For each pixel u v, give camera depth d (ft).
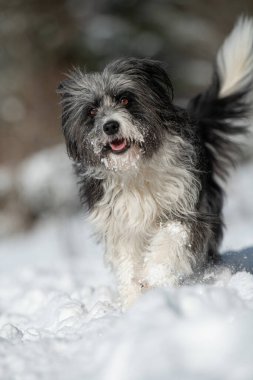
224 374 10.03
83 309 19.25
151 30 86.79
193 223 19.86
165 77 21.29
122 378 10.49
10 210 60.75
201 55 86.79
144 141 19.77
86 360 12.04
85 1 84.84
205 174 21.95
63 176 58.34
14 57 74.95
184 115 21.47
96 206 20.68
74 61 78.28
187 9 89.25
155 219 20.15
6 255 45.93
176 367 10.29
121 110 19.95
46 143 67.77
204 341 10.70
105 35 83.76
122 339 11.46
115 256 20.44
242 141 25.68
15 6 76.18
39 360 12.89
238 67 25.89
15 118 69.77
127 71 20.81
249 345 10.52
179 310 11.87
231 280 17.60
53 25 78.13
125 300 19.10
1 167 65.26
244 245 28.68
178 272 19.08
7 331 16.61
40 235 53.16
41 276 29.58
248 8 86.43
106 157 19.94
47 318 19.57
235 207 49.37
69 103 21.33
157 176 19.86
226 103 25.43
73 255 40.73
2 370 12.61
